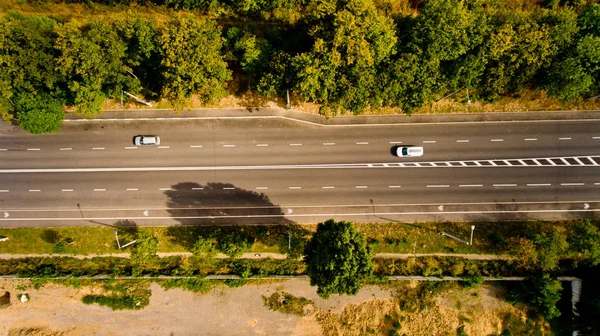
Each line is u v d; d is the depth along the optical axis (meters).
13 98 60.81
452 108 65.94
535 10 65.00
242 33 61.59
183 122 66.38
